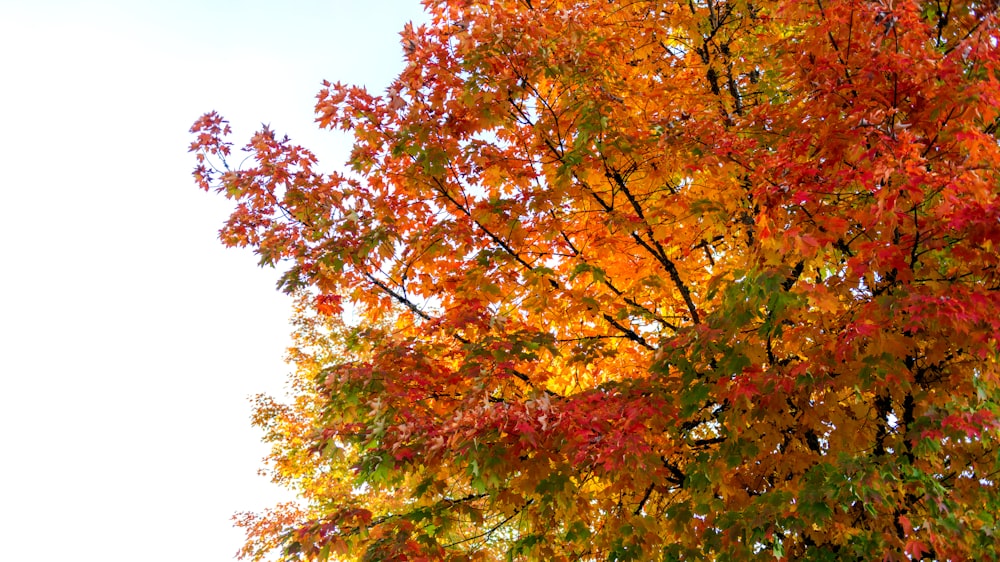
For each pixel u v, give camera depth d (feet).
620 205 20.94
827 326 16.33
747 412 15.89
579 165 18.88
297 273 21.65
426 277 22.66
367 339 20.89
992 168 13.42
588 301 19.66
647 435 16.84
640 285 21.12
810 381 14.79
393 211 22.33
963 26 16.37
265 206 22.17
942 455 16.85
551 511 17.66
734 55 23.91
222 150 22.18
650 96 21.24
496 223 20.17
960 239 14.55
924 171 12.65
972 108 13.39
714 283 17.03
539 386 20.49
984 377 14.47
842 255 18.10
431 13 21.25
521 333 19.21
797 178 14.57
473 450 15.31
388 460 17.34
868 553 15.10
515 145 21.09
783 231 14.39
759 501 15.60
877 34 14.08
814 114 15.40
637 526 17.48
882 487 13.98
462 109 19.80
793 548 17.10
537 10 20.39
